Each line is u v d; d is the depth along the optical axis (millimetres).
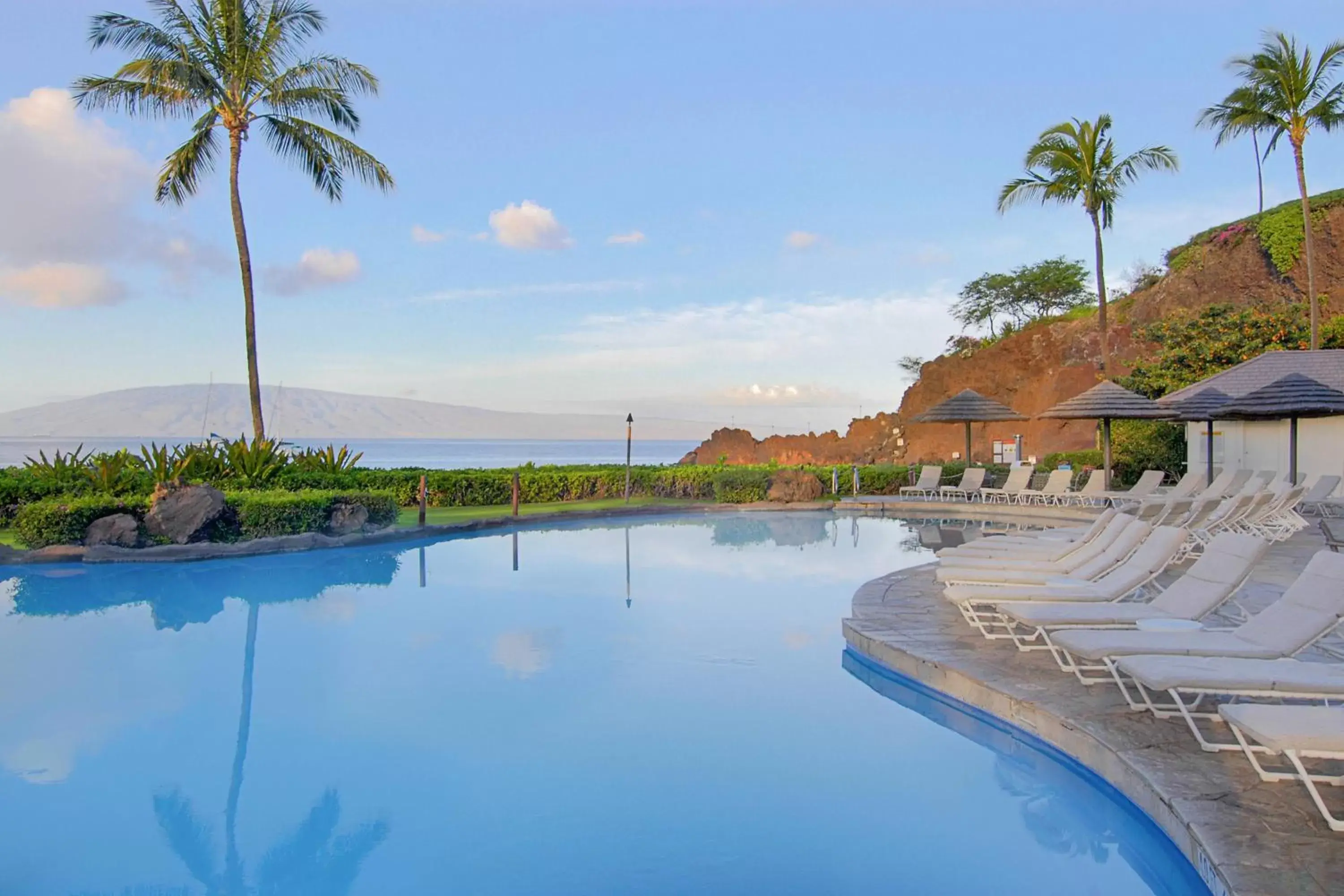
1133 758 4066
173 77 17219
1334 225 35562
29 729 5191
